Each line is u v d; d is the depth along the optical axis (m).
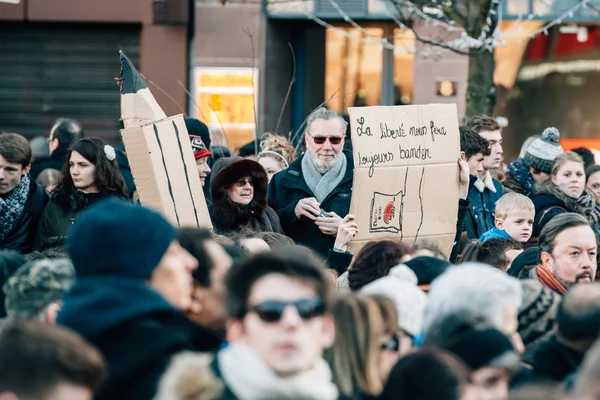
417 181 10.61
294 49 25.08
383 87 24.94
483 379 6.12
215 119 24.77
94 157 11.55
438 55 24.42
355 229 10.39
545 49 24.41
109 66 25.31
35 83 25.61
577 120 24.55
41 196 12.15
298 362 5.45
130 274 5.90
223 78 24.78
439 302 6.42
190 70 24.89
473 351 6.13
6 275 7.82
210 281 6.59
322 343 5.65
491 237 12.07
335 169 11.49
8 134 11.97
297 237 11.41
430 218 10.70
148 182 9.88
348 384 6.43
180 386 5.45
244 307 5.51
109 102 25.41
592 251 9.46
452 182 10.77
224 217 10.82
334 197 11.48
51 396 4.90
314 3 24.48
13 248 11.95
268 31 24.64
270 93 24.72
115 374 5.54
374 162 10.47
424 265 7.73
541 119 24.56
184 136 10.07
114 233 5.89
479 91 19.67
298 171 11.65
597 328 6.78
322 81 25.06
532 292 8.01
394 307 6.65
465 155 12.80
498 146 13.59
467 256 10.96
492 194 13.56
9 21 25.27
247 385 5.40
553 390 4.78
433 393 5.47
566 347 6.92
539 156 14.25
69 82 25.50
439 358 5.58
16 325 5.04
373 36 23.22
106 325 5.60
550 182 13.59
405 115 10.63
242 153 16.62
